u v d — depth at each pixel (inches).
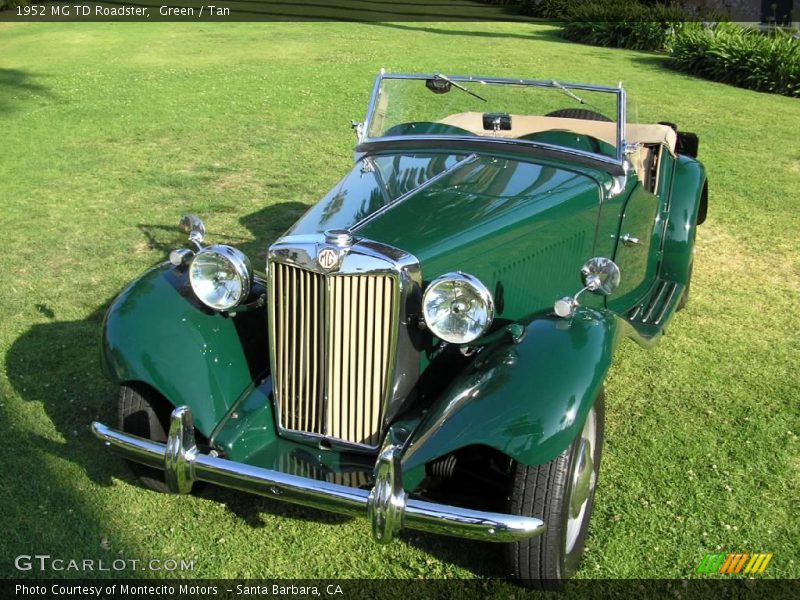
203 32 788.6
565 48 737.6
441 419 113.7
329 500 108.7
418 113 185.3
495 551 132.0
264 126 413.7
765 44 590.2
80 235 265.9
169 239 263.1
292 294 124.9
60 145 376.8
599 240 163.0
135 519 137.0
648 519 137.9
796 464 153.6
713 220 295.0
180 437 114.8
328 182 325.7
